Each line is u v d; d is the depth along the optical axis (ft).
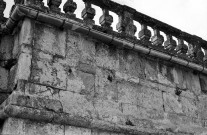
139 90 25.98
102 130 22.39
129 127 23.53
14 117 19.03
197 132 28.25
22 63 20.54
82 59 23.75
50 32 22.89
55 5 23.71
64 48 23.12
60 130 20.47
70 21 23.54
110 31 26.07
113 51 25.82
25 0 22.44
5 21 24.79
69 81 22.36
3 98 21.34
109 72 24.84
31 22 22.16
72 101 21.86
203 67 31.42
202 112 29.89
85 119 21.52
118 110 23.90
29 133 19.22
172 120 26.96
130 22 27.89
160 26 30.30
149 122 25.20
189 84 30.30
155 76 27.76
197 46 32.83
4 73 22.22
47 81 21.30
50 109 20.52
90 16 25.43
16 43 22.76
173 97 28.19
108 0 27.07
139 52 27.37
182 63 29.96
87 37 24.72
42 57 21.76
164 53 28.53
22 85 19.94
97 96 23.32
